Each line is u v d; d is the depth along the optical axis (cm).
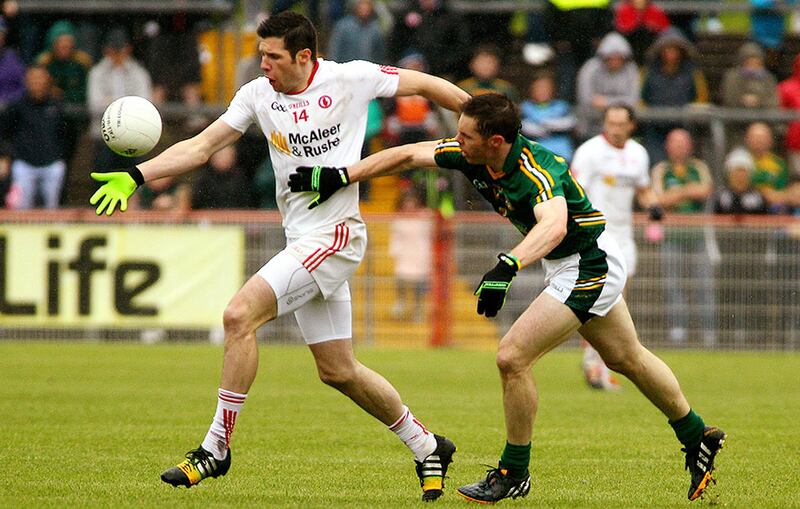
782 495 2256
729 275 5575
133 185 2267
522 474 2150
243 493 2220
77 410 3441
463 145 2078
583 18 6341
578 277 2125
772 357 5456
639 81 6550
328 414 3425
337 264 2270
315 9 6838
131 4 6588
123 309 5594
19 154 5925
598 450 2817
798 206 5962
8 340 5628
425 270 5681
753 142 6034
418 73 2359
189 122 6381
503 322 5675
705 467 2189
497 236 5653
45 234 5581
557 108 6031
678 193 5747
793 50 7288
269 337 5784
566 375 4725
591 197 4291
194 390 3959
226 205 5966
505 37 6919
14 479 2328
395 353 5459
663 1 6856
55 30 6366
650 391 2191
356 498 2186
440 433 3052
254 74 6359
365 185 6488
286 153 2309
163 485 2280
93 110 6200
